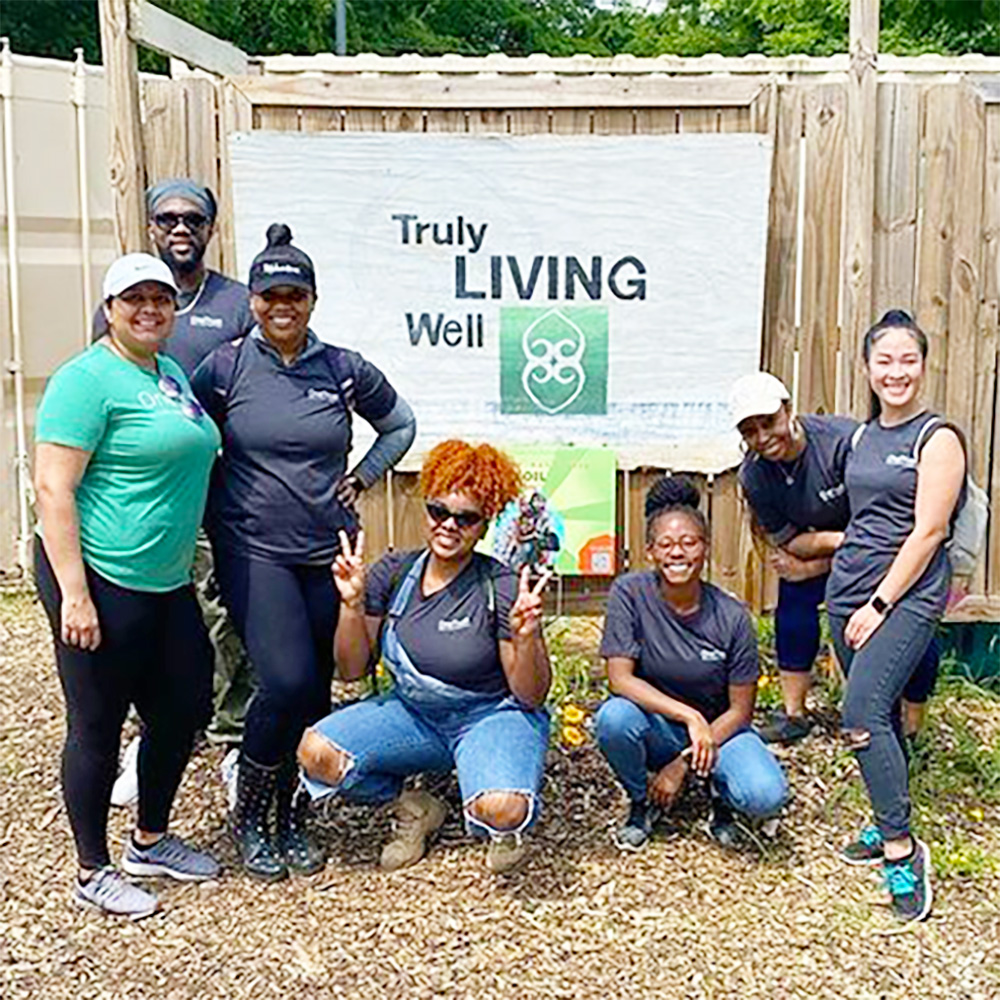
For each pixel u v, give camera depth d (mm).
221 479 3859
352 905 3812
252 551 3822
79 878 3775
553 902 3832
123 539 3453
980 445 5180
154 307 3432
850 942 3658
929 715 5094
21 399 7270
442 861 4055
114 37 4699
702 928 3713
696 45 16016
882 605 3695
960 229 5039
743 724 4086
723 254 5039
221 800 4414
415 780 4242
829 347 5102
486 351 5133
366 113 5020
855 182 4938
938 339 5105
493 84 4984
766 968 3535
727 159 4973
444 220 5062
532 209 5051
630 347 5113
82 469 3398
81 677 3539
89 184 7387
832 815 4359
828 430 4426
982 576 5277
